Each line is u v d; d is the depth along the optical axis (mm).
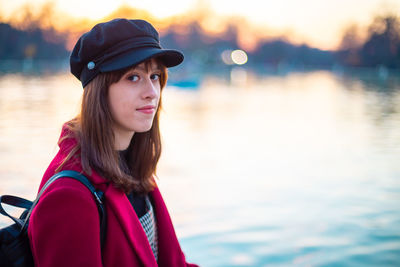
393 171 10070
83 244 987
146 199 1387
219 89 53000
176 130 17609
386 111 28344
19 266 1044
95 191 1091
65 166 1093
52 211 982
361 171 10016
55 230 976
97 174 1110
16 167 8516
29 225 1044
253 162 10773
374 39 141750
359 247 5266
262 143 14375
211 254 4836
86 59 1146
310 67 172000
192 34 147375
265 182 8578
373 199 7551
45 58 110875
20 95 30469
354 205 7137
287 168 10133
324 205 7070
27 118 17953
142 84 1165
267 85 65062
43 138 12844
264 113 26016
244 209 6629
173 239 1411
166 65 1259
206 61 142000
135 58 1099
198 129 18094
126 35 1122
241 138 15562
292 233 5648
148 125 1187
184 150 12406
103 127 1129
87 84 1169
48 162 9188
